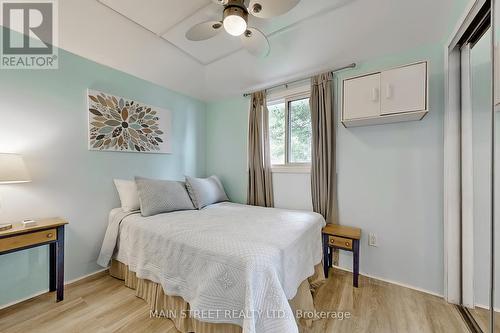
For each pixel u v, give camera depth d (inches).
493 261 49.6
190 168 125.3
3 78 65.4
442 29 67.3
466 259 64.5
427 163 73.9
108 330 56.2
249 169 115.3
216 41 85.2
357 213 86.4
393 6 63.9
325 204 91.0
